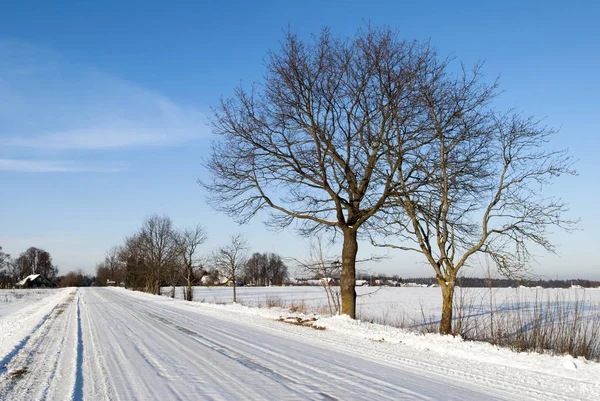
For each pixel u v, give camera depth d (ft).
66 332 49.88
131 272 255.91
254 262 324.60
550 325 43.70
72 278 467.11
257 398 21.54
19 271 487.61
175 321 60.95
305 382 24.79
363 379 25.61
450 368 29.17
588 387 24.20
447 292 46.52
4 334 51.13
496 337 47.32
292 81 51.70
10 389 24.00
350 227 55.42
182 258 172.96
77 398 21.97
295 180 56.08
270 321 59.77
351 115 52.75
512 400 21.53
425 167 47.32
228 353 34.47
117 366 29.66
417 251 49.73
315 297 187.62
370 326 49.34
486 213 45.50
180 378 25.88
